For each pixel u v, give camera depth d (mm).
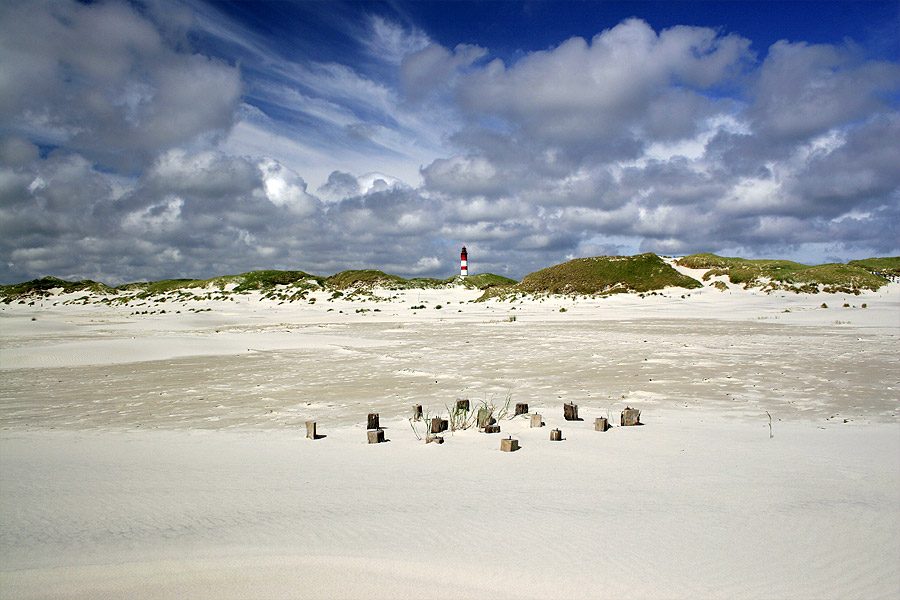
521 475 6836
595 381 16766
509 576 3885
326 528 4902
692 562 4156
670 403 13039
